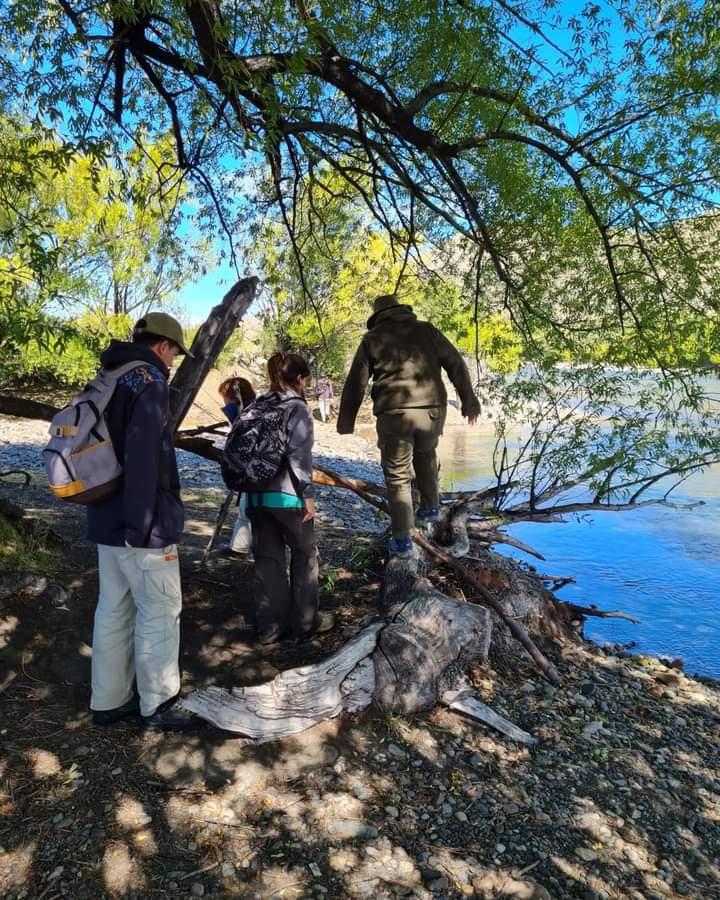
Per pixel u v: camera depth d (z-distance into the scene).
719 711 4.46
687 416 5.05
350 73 4.32
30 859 2.61
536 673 4.53
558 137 4.40
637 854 2.95
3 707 3.44
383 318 4.25
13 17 3.63
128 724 3.40
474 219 4.76
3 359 3.93
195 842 2.76
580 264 5.27
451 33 4.09
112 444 3.00
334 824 2.92
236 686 3.81
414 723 3.65
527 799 3.21
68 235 11.74
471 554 5.51
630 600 7.52
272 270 6.88
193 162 5.08
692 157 4.14
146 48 4.09
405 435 4.17
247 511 4.21
